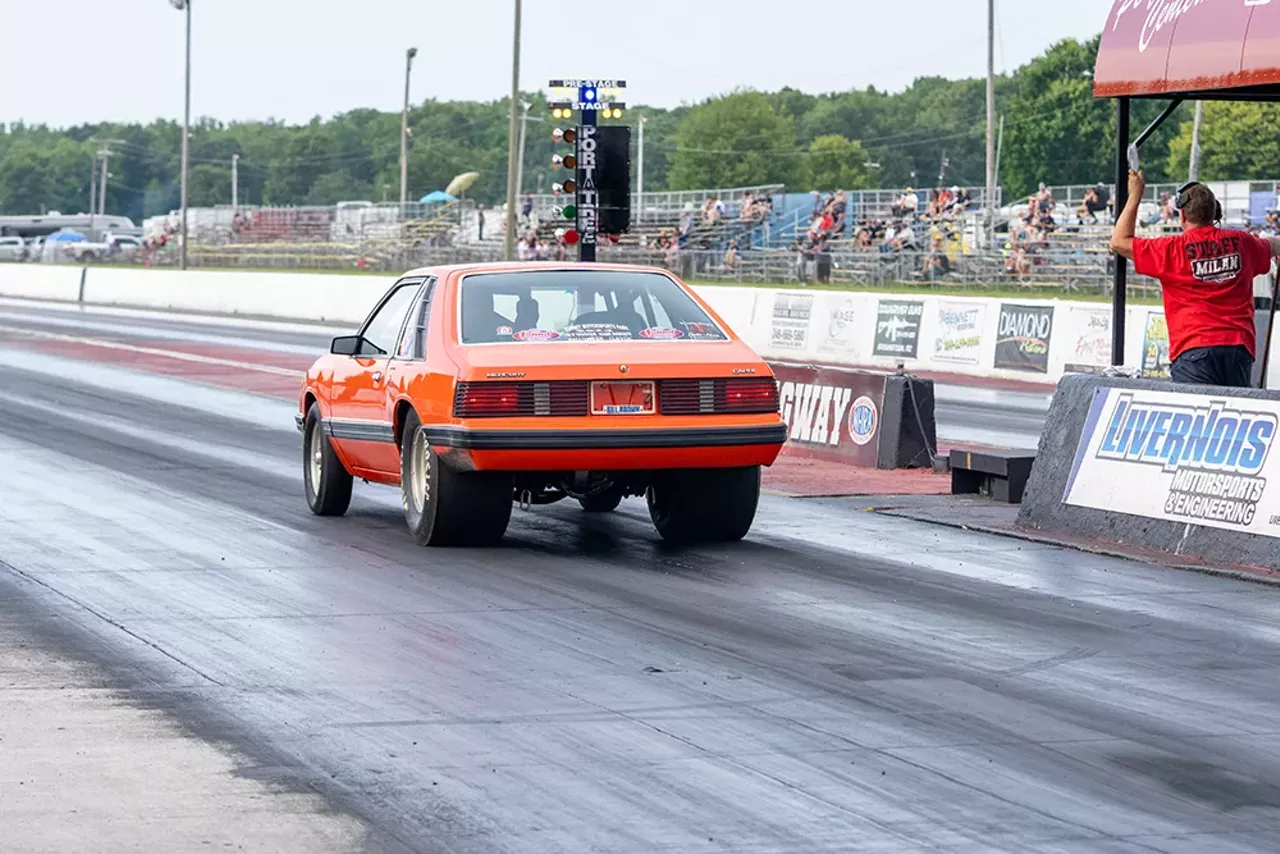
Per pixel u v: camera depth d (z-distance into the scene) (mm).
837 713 18719
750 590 26172
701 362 28969
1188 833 14766
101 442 49125
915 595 25766
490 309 29891
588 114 62906
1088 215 120688
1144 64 31531
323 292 135250
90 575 27500
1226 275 29406
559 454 28125
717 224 155875
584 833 14625
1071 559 29062
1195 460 29094
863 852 14188
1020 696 19594
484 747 17312
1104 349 74938
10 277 186500
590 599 25375
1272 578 26609
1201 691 19922
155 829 14734
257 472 42531
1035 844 14422
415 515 30641
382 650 21875
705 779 16219
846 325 91250
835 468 42875
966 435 54469
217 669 20844
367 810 15258
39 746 17391
